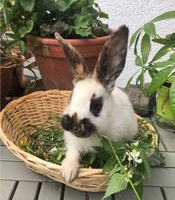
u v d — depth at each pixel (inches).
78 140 13.1
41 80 20.3
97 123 12.5
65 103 17.0
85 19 17.3
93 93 12.6
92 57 17.3
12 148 12.6
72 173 11.9
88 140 13.1
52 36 17.3
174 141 16.6
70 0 17.7
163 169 14.4
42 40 16.8
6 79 17.7
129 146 12.6
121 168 11.6
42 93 16.7
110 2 23.3
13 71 18.8
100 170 11.7
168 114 17.2
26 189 12.9
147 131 15.1
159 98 17.4
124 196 12.7
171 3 23.1
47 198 12.5
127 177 11.3
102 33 18.3
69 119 12.1
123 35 12.6
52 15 18.4
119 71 13.1
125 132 13.8
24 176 13.6
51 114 17.0
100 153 12.7
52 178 12.9
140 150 12.0
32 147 14.8
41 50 17.2
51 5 17.7
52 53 16.9
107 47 12.8
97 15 18.7
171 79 16.2
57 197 12.6
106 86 13.1
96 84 12.9
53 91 16.9
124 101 14.3
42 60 17.7
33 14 17.3
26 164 13.5
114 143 12.6
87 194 12.8
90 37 17.2
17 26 17.4
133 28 23.8
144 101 19.5
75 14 17.9
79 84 13.0
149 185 13.4
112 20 23.8
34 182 13.3
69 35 17.5
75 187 12.4
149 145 13.2
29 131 16.0
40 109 16.8
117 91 14.5
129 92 20.2
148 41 15.7
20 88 20.1
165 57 18.7
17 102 15.7
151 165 14.3
